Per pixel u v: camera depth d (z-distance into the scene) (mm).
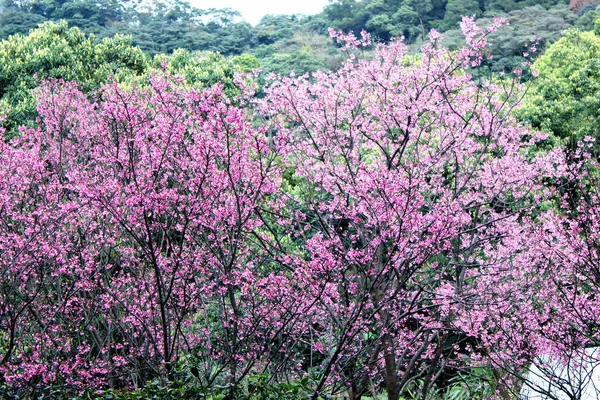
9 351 7020
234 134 7258
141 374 8555
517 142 9711
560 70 22484
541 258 9273
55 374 7082
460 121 9195
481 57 8969
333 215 8664
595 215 8000
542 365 8344
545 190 9711
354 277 8445
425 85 8555
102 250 8500
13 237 7230
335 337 8594
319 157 8750
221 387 6242
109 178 7824
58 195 8133
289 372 9148
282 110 9172
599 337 8141
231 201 7664
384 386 11438
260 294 7664
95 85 17016
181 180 7430
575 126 19891
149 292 7633
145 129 7234
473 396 10812
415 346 9727
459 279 9000
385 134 9164
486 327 9148
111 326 8516
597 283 8281
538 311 9727
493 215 9500
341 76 9094
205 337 8281
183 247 7809
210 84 18141
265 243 8891
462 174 9648
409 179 7379
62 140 9609
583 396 8680
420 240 7996
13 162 8039
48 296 8305
